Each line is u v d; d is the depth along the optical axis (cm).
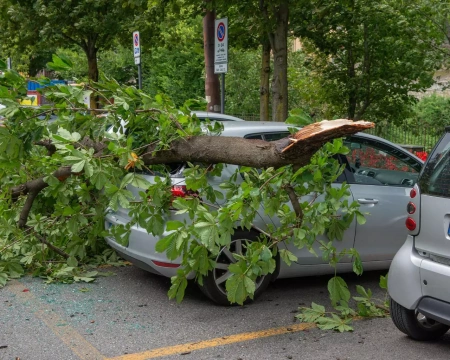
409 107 1467
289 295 640
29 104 564
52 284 658
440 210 459
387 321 561
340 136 436
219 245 491
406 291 476
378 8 1253
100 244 749
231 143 500
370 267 655
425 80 1327
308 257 621
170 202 551
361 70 1407
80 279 667
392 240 655
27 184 641
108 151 544
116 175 525
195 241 471
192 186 532
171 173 578
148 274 704
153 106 535
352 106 1428
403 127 1462
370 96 1393
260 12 1156
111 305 594
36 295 620
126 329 530
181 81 2716
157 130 550
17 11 1755
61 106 557
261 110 1366
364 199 636
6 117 544
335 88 1437
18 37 1912
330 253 556
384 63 1361
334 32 1375
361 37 1359
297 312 583
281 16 1092
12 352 476
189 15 1259
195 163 562
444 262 457
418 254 478
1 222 637
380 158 666
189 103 554
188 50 2627
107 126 569
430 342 512
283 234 515
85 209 620
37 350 481
